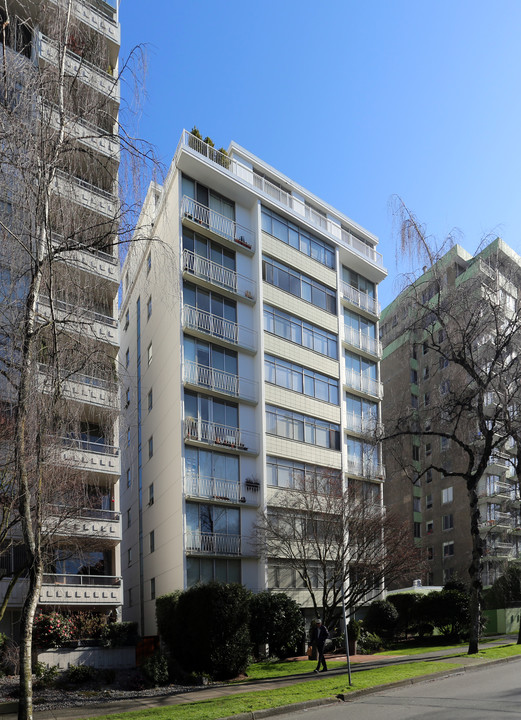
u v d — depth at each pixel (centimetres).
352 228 3900
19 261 1213
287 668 2109
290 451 3022
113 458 2383
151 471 3086
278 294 3162
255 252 3119
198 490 2667
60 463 1510
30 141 1160
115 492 2502
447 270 2288
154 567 2944
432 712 1163
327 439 3247
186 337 2792
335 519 2650
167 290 2630
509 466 4728
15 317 1211
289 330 3186
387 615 3095
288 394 3089
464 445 2273
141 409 3394
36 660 1998
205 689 1706
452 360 2314
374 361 3806
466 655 2098
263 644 2488
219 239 3005
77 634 2220
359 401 3619
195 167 2952
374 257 3931
